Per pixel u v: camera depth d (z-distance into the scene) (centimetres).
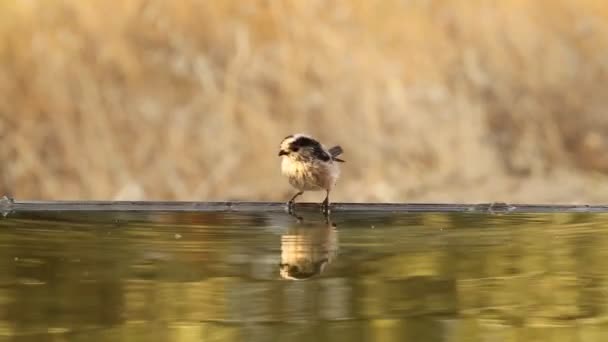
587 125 1931
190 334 456
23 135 1770
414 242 695
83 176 1769
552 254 650
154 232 726
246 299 520
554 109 1939
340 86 1902
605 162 1881
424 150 1864
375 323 480
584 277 579
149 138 1814
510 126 1914
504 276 584
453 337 455
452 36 1981
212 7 1936
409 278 572
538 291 544
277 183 1788
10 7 1859
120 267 595
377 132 1869
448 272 589
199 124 1836
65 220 780
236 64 1898
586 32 2016
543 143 1902
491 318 492
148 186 1780
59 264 600
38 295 525
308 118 1867
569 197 1764
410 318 488
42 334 455
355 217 835
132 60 1870
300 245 677
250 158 1819
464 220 812
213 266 600
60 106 1803
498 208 882
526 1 2020
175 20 1920
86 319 478
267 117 1853
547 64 1981
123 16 1905
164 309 499
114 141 1802
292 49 1923
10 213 820
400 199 1766
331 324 474
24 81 1808
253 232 736
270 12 1942
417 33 1966
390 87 1909
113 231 730
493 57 1972
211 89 1870
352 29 1958
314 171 1049
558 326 477
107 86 1838
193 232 729
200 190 1786
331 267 600
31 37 1844
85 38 1870
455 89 1933
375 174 1816
